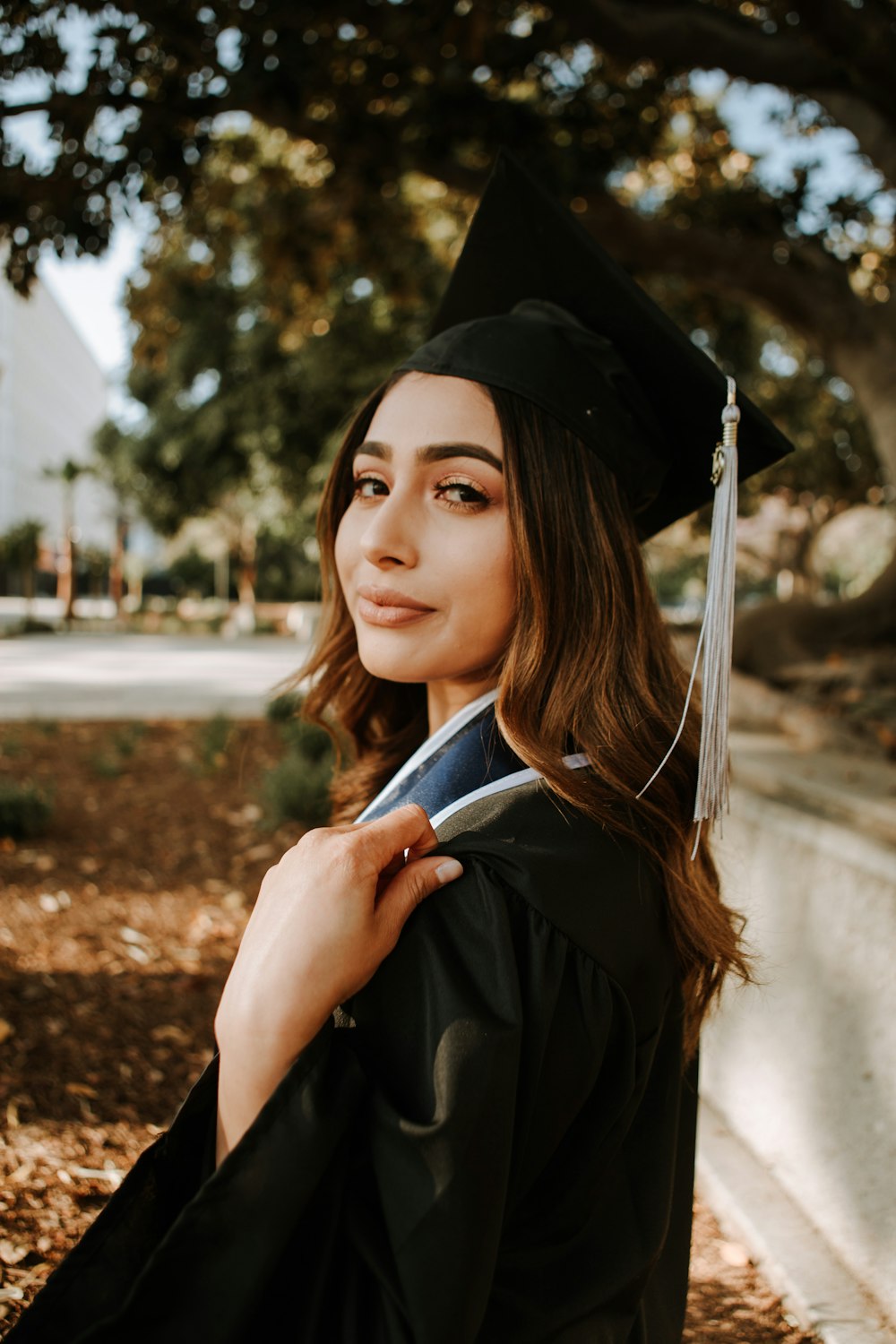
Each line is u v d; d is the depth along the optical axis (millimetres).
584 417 1014
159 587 52469
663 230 6039
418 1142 681
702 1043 2607
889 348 6262
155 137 4980
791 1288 1818
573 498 991
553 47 5457
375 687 1452
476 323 1052
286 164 8234
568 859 826
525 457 971
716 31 4637
